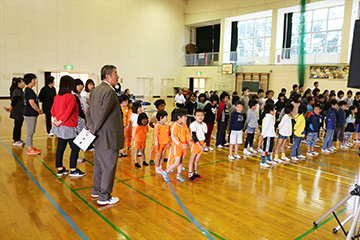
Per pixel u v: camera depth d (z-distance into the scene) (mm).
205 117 6000
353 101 7984
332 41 15516
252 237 2564
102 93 2910
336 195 3734
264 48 18891
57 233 2514
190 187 3854
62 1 17141
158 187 3811
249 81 18031
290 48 16219
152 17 21453
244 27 20000
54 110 3863
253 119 5781
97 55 18953
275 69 16703
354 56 2092
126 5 19953
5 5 15234
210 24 22672
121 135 3084
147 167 4730
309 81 15070
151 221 2811
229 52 20219
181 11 23062
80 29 18031
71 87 3830
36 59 16516
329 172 4801
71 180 3896
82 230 2584
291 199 3541
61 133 3850
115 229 2625
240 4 19031
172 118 3967
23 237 2428
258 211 3146
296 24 16594
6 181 3783
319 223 2898
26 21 15969
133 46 20688
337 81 13852
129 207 3129
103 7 18875
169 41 22672
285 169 4906
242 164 5125
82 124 4156
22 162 4672
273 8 17094
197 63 22688
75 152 4004
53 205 3096
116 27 19625
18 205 3066
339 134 6988
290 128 5352
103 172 3062
